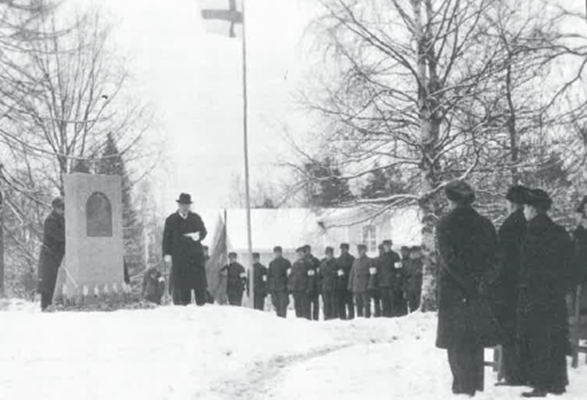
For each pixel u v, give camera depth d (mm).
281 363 12594
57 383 10297
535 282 9086
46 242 18438
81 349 12531
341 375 10398
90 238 17438
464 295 8852
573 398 8531
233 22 26000
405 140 22469
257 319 16312
